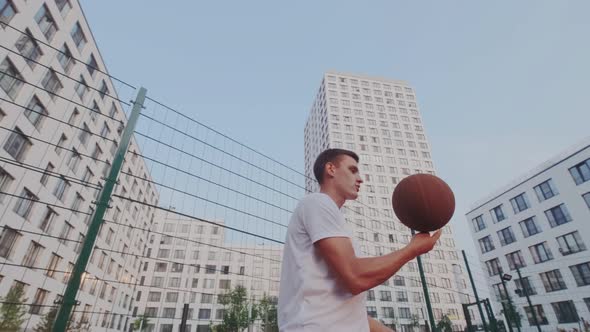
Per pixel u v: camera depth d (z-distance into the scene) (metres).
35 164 17.77
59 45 19.27
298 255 1.13
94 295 25.16
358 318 1.05
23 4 16.55
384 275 0.95
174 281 39.31
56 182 19.70
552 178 27.48
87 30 21.72
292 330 0.99
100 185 2.81
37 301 17.88
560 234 26.36
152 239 40.84
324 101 61.47
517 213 30.28
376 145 55.25
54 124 19.08
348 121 57.53
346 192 1.45
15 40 16.20
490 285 31.95
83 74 21.50
